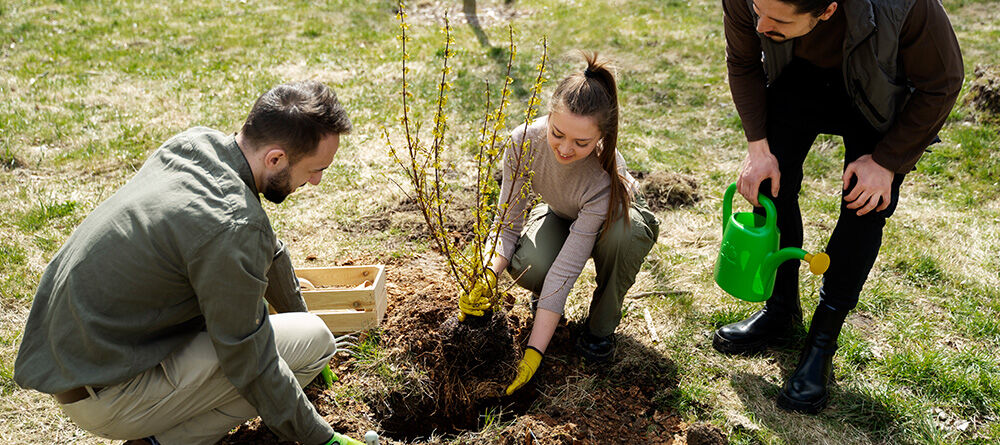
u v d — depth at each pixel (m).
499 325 2.83
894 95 2.39
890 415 2.81
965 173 4.86
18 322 3.26
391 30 8.98
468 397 2.86
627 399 2.91
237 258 1.92
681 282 3.67
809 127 2.72
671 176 4.63
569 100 2.40
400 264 3.76
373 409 2.82
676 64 7.41
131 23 8.86
